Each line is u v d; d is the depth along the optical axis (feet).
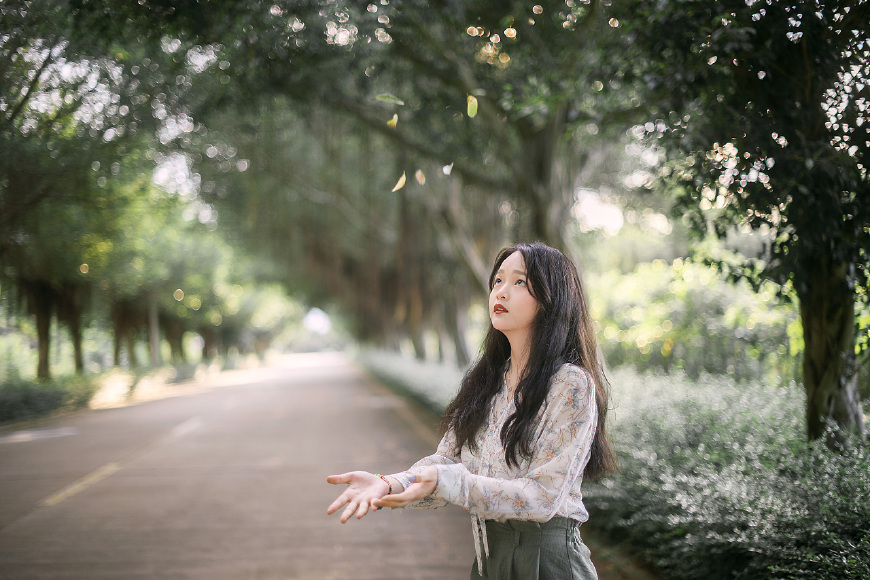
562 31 26.12
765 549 10.96
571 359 6.21
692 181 13.82
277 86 30.40
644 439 17.61
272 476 29.40
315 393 87.81
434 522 21.54
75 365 83.46
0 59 17.08
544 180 34.19
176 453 36.86
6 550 18.92
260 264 114.52
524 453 5.84
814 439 13.17
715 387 20.98
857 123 11.93
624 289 40.70
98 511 23.41
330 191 73.61
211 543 19.33
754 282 13.70
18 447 41.73
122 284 78.07
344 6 23.85
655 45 14.34
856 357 13.10
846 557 9.76
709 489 12.56
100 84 20.48
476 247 57.72
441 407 44.93
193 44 21.29
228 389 108.99
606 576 15.10
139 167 31.81
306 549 18.69
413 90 36.58
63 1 16.94
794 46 12.15
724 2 12.58
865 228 12.35
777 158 12.27
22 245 34.37
